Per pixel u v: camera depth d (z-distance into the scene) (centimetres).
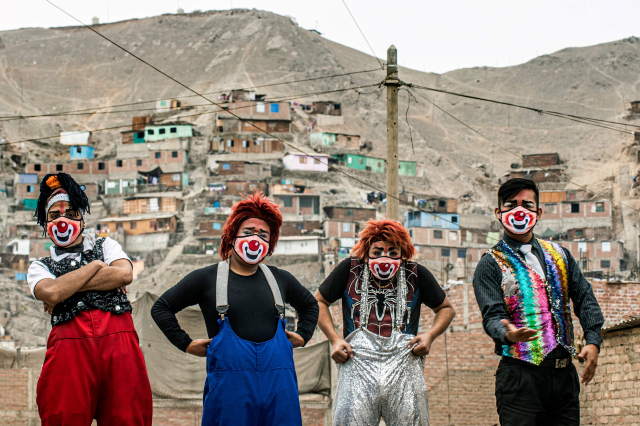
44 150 11875
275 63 15325
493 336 524
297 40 16125
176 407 1681
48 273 486
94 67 15925
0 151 10931
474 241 9619
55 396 459
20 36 17050
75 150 11225
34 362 2011
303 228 9219
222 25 16662
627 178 11406
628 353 1252
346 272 591
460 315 1897
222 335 500
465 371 1859
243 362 492
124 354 475
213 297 517
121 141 10950
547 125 14475
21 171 10944
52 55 16362
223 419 483
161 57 16138
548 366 532
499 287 554
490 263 560
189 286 523
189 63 15800
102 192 10469
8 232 9625
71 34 17288
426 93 16450
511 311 549
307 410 1750
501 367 548
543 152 13575
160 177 10394
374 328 568
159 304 518
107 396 470
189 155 10756
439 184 12088
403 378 550
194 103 13925
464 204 11544
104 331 471
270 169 10444
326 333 578
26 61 16025
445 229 9262
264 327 510
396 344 558
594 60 16325
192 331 1647
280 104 11106
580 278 557
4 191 10312
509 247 562
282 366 501
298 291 552
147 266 9238
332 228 9144
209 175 10350
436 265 9100
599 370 1336
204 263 9131
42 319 8269
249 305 512
